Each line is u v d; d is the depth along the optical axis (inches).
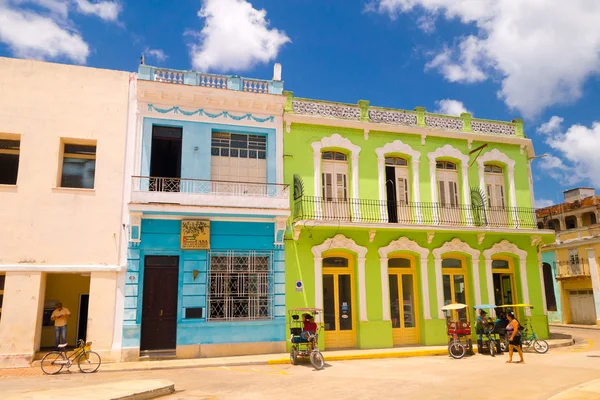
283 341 611.8
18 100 582.2
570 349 668.1
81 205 580.7
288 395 358.6
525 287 751.7
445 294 722.2
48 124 587.5
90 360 537.0
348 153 707.4
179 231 601.3
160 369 508.7
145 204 569.6
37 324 546.0
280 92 676.7
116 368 505.4
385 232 693.3
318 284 644.1
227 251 614.9
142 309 577.6
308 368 508.1
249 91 655.1
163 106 628.1
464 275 738.2
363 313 657.0
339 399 342.6
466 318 708.7
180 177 617.0
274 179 654.5
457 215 738.2
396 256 708.7
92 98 609.6
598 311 1113.4
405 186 732.7
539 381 407.8
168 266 597.3
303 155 676.1
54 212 570.3
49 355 522.6
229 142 655.8
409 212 716.0
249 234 627.8
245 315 607.5
